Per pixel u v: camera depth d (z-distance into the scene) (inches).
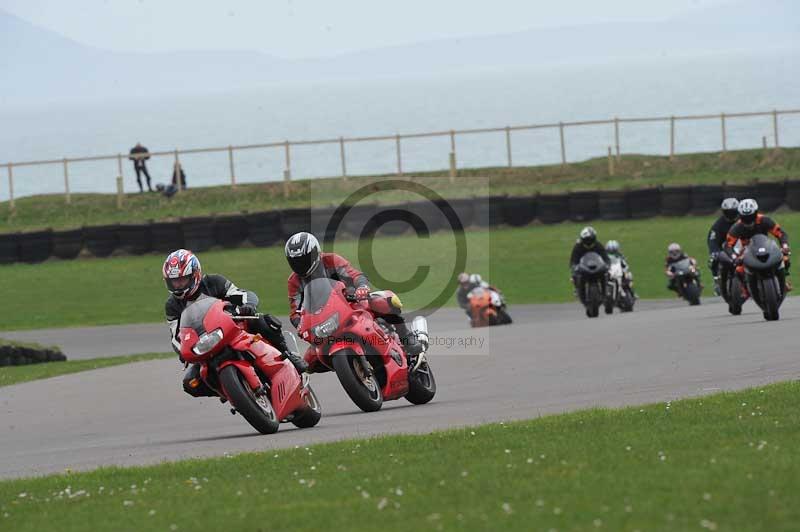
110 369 2618.1
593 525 768.3
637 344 2353.6
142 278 5049.2
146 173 6973.4
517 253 5147.6
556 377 1921.8
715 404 1334.9
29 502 1037.8
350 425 1470.2
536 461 1023.6
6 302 4648.1
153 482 1090.7
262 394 1424.7
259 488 1005.2
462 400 1708.9
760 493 831.7
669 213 5693.9
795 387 1430.9
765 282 2536.9
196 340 1375.5
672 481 892.0
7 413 1966.0
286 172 6756.9
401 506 874.1
